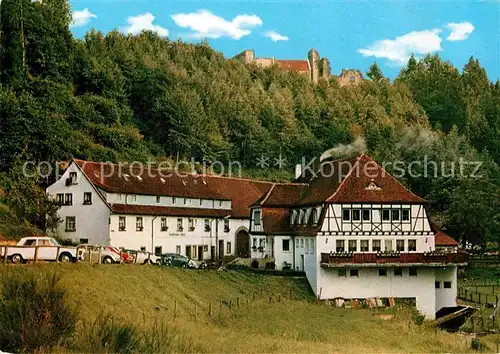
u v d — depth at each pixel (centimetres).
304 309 4719
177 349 2573
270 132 13212
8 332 2298
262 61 18400
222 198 7762
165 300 4181
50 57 10450
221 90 14088
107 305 3694
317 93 16425
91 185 6425
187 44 16338
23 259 4150
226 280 5312
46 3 11519
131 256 5259
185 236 7112
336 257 5384
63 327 2391
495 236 8219
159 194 6925
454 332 4441
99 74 11362
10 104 7531
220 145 11831
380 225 5619
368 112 15212
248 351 2906
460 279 7044
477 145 14425
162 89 12469
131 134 10125
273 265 6244
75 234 6475
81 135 8750
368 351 3150
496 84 17612
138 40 15050
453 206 8188
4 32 9950
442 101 16738
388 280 5553
